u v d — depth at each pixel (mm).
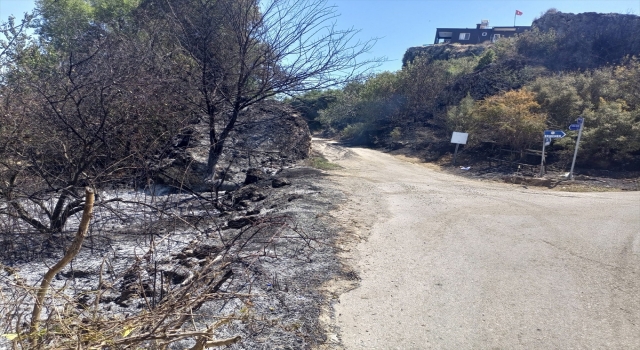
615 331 4410
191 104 11031
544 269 6207
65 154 7148
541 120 23016
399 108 42125
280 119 15758
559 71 34625
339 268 6004
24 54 8367
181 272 5102
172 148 10414
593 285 5621
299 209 9531
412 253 6875
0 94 7262
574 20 39344
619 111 21156
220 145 12609
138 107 8000
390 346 4090
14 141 7059
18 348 2758
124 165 8008
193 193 8641
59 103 7699
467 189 14664
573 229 8617
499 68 38469
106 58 8703
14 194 6930
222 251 5246
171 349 3721
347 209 10031
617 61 35438
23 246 6918
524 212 10352
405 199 11992
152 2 15961
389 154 32094
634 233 8297
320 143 32281
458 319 4648
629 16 37812
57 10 16875
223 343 2895
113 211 6594
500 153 24844
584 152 20781
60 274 5910
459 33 75125
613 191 15664
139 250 6656
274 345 3898
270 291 5012
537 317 4711
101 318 3137
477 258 6684
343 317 4629
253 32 12734
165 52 12148
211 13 12992
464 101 32750
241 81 12625
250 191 11633
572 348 4098
